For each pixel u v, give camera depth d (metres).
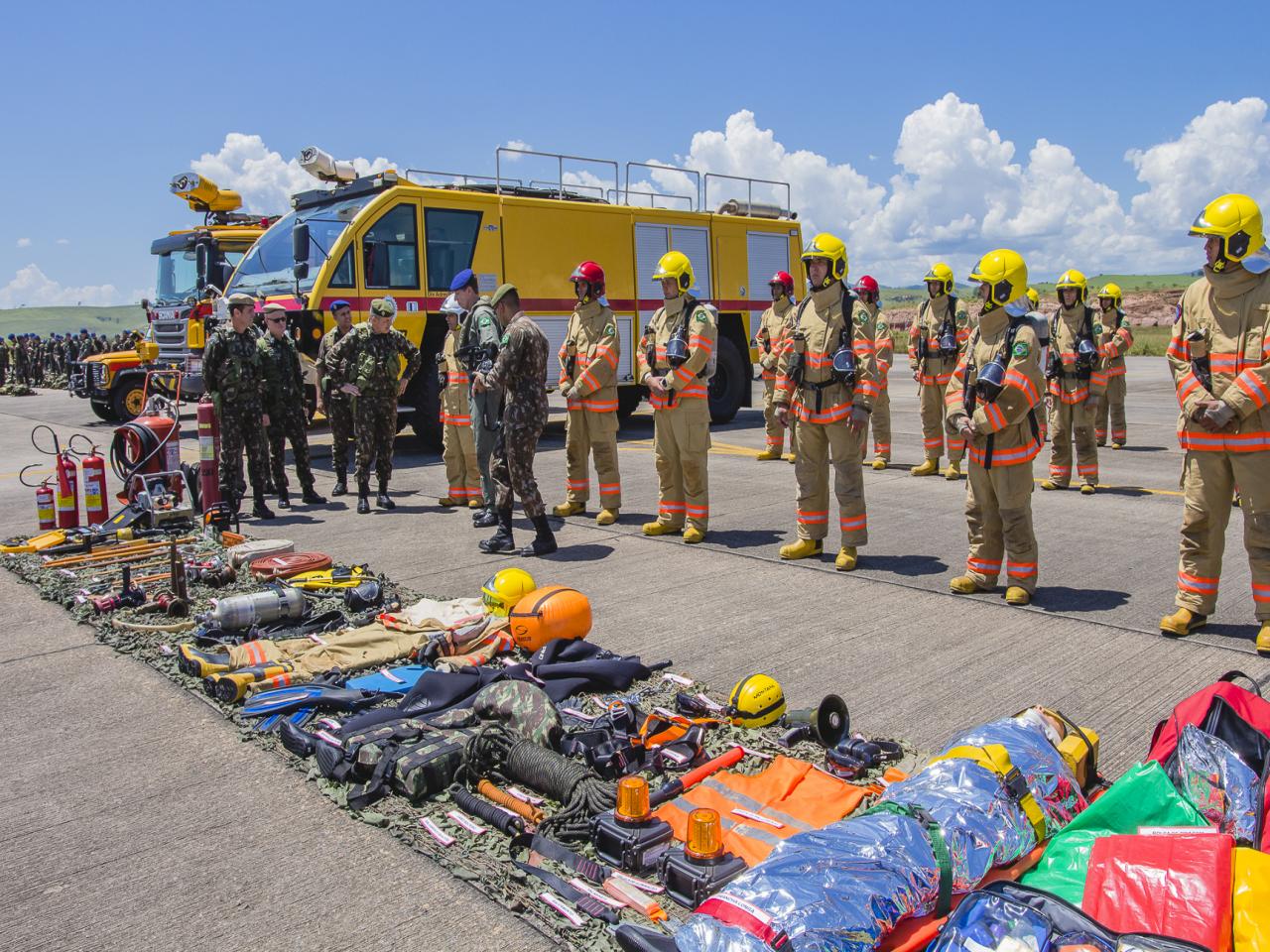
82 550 7.83
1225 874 2.46
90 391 19.02
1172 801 3.00
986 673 4.85
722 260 16.36
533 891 3.05
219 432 8.94
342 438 10.37
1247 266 4.86
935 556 7.32
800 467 7.21
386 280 12.52
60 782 3.89
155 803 3.71
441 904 3.02
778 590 6.46
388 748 3.79
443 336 13.15
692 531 7.89
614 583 6.71
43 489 8.59
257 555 7.18
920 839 2.69
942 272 10.87
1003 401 5.76
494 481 7.93
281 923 2.94
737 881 2.54
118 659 5.34
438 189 12.90
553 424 17.62
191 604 6.20
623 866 3.12
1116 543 7.60
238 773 3.96
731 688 4.71
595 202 14.67
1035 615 5.80
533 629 5.05
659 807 3.44
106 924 2.96
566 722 4.20
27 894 3.13
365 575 6.73
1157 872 2.51
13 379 33.44
